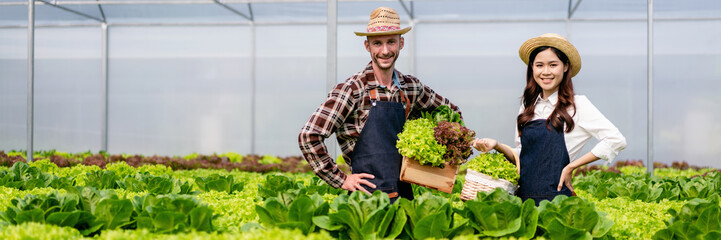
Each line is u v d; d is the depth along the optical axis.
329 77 9.30
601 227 3.97
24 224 3.75
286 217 4.10
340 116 4.53
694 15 16.39
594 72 17.00
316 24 17.89
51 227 3.80
